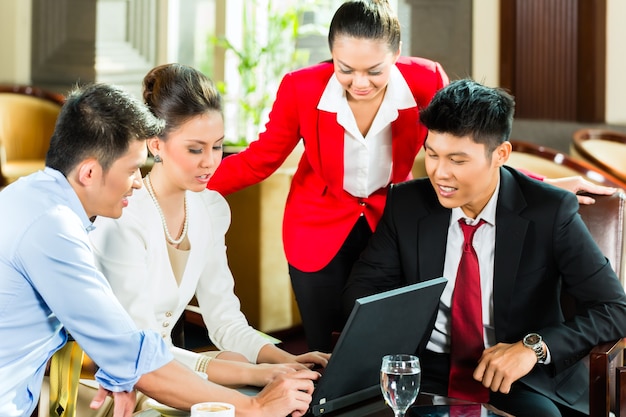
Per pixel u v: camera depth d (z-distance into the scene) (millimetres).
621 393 1994
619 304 2211
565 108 6102
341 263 2760
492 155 2125
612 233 2479
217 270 2293
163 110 2014
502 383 2061
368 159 2619
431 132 2125
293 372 1962
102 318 1697
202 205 2229
